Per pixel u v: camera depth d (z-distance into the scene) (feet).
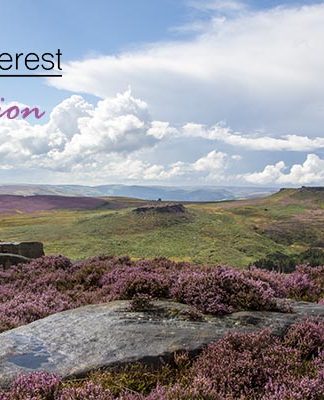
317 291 39.01
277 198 649.61
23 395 18.43
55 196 586.45
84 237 264.93
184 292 30.01
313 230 406.21
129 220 315.37
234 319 27.14
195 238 294.05
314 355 24.06
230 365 20.90
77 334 24.64
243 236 321.93
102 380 20.33
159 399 18.24
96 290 42.73
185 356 22.45
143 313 27.48
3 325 32.45
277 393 18.49
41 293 44.21
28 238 261.65
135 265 50.62
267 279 37.73
